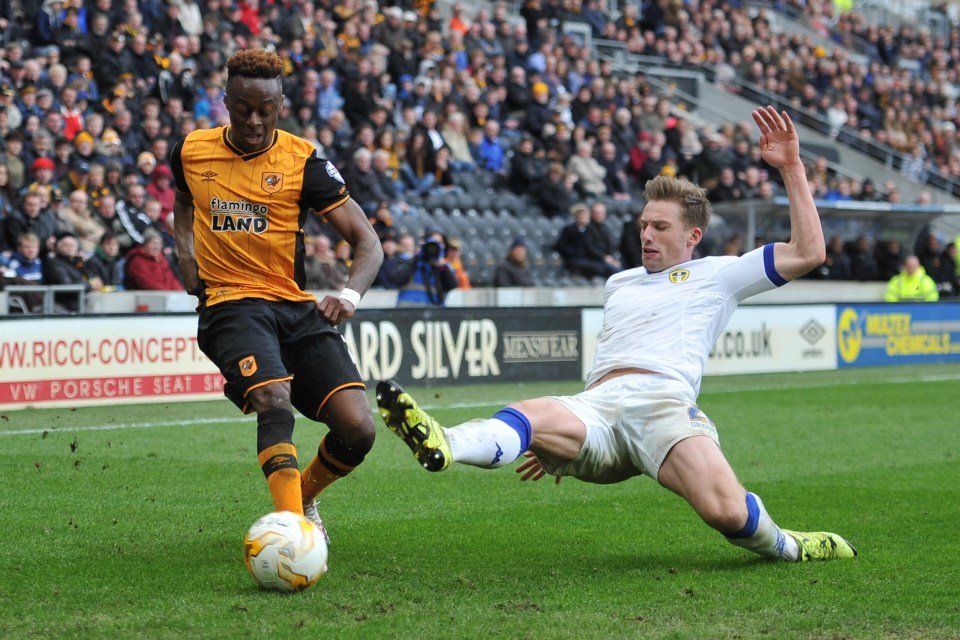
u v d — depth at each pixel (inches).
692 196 413.1
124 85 1205.7
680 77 2006.6
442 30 1742.1
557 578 379.9
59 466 615.8
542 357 1159.0
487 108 1561.3
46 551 414.3
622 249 1368.1
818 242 395.9
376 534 457.4
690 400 392.8
